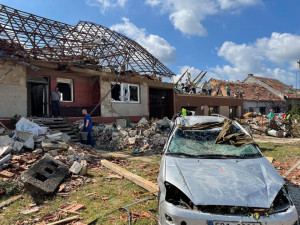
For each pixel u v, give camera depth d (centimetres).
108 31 1580
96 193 480
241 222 260
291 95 4109
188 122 499
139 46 1748
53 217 383
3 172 536
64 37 1252
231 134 438
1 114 971
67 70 1259
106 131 1203
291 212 274
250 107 3294
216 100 2556
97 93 1456
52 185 476
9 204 425
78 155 711
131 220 368
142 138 1081
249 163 356
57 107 1230
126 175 570
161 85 1911
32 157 653
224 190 288
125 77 1562
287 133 1529
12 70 1019
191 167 344
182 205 289
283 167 686
